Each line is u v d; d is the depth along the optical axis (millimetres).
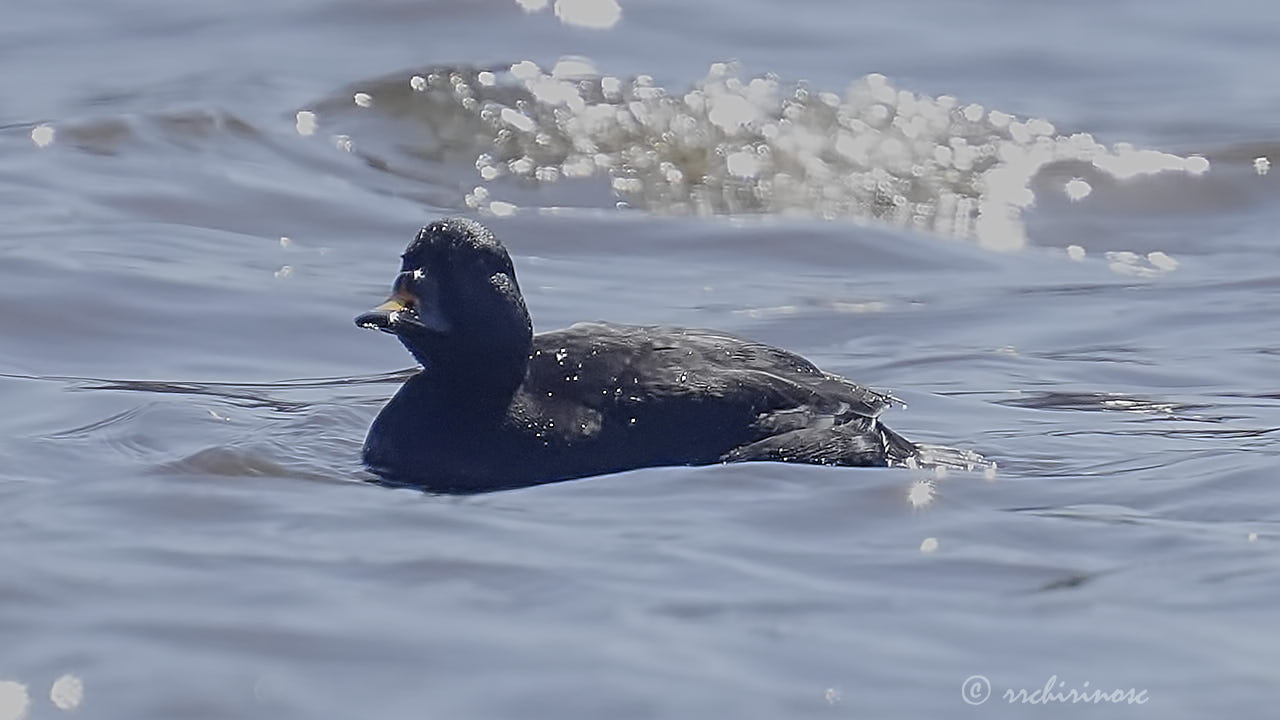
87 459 11719
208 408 13156
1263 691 7875
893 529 10156
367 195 20547
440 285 11578
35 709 7699
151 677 7965
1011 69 26203
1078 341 16109
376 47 25969
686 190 21062
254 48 25766
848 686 7918
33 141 21359
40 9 27766
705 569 9398
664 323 16500
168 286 16750
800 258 19250
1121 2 30062
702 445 11438
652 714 7645
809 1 29297
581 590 9047
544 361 11742
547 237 19578
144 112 22328
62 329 15648
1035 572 9414
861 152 22062
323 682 7945
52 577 9133
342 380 14586
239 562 9445
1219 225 20859
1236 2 30047
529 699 7773
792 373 11938
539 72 23531
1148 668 8125
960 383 14562
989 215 20844
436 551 9648
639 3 28250
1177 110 24312
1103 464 11789
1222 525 10266
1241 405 13750
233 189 20250
